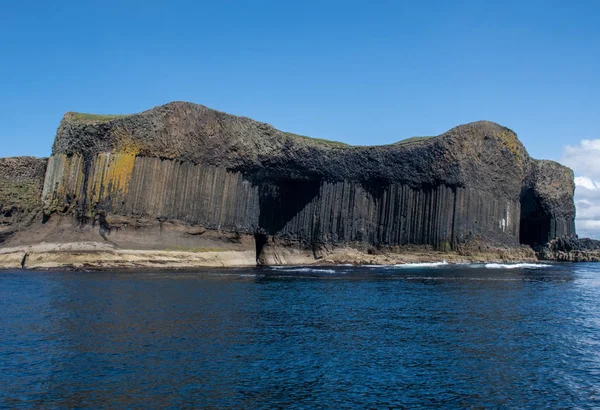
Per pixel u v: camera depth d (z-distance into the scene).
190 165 73.12
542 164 111.94
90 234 65.31
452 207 85.81
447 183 85.69
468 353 23.41
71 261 60.88
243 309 33.25
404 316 32.03
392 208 86.56
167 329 26.47
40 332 25.23
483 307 36.06
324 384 18.84
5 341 23.45
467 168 87.19
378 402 17.25
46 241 64.44
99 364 20.33
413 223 85.94
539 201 111.44
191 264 69.38
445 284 50.91
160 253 67.00
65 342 23.39
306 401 17.14
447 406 17.06
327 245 85.31
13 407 15.98
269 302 36.81
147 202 68.75
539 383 19.53
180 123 71.69
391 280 54.72
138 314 30.22
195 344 23.69
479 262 85.31
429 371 20.67
